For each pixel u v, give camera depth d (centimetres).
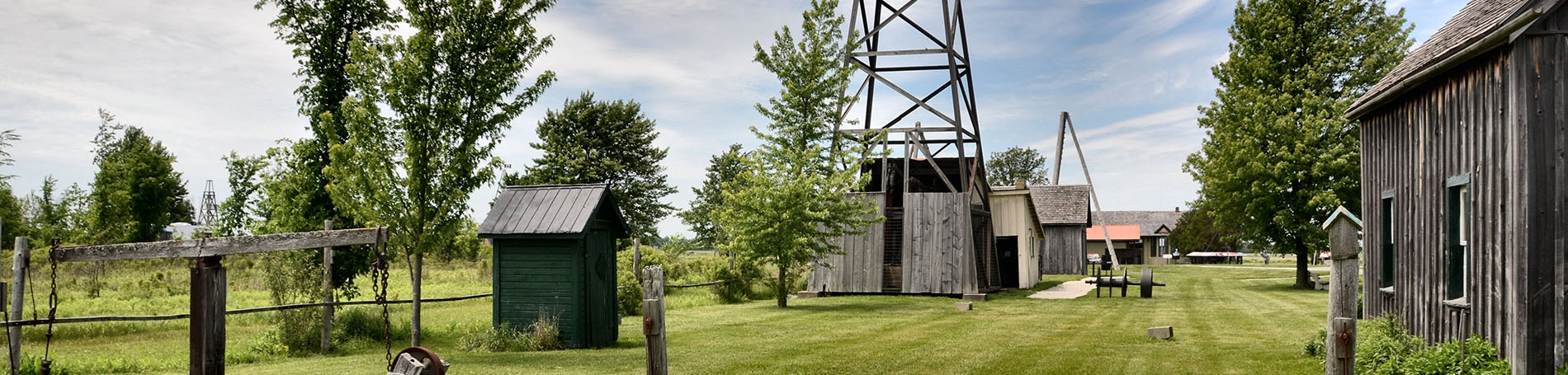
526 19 1449
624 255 2700
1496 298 950
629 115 6025
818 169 2559
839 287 3019
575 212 1486
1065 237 5531
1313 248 3253
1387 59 3222
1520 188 897
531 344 1457
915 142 3008
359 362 1340
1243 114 3353
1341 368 784
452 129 1413
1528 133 888
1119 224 9488
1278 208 3312
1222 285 3694
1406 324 1226
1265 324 1861
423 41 1370
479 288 3067
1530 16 866
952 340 1591
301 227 1923
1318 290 3250
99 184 4688
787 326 1875
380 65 1389
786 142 2556
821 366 1255
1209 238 8325
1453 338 1057
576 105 5912
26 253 1141
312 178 1942
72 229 4478
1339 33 3312
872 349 1444
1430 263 1135
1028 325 1892
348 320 1625
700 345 1520
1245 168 3288
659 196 6147
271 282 1523
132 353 1469
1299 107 3334
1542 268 884
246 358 1375
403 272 4084
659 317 927
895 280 2978
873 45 3112
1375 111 1388
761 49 2548
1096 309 2375
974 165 3039
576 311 1480
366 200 1380
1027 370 1216
